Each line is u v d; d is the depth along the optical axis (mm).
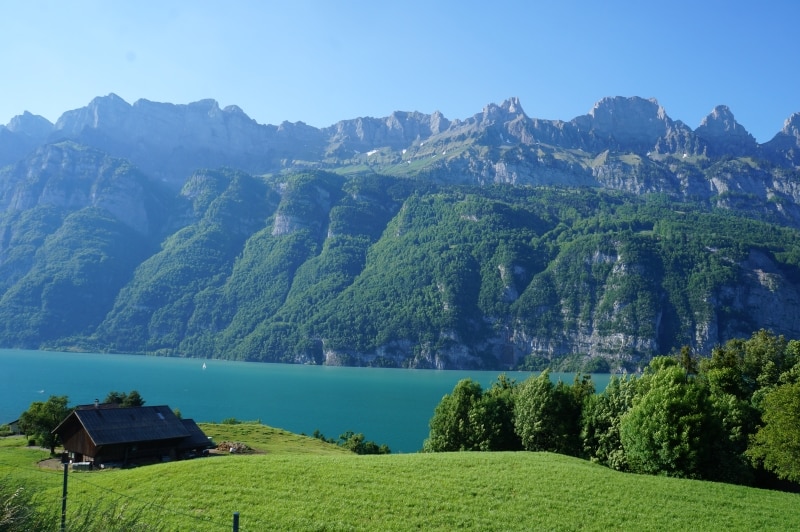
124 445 73438
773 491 54250
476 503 45844
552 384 81375
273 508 43031
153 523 39406
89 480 52594
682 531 41750
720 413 66562
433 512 43656
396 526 40781
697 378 80500
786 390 59188
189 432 80188
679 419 61062
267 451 86000
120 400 107562
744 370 84000
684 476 60000
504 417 84812
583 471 56594
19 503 22484
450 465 56750
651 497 49125
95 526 24062
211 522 40188
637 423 64250
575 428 78938
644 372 78875
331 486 48375
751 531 42219
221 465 54000
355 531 39656
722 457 61125
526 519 43000
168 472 52281
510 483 51188
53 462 73500
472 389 87250
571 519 43344
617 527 42219
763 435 59688
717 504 48094
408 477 51875
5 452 79562
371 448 110688
